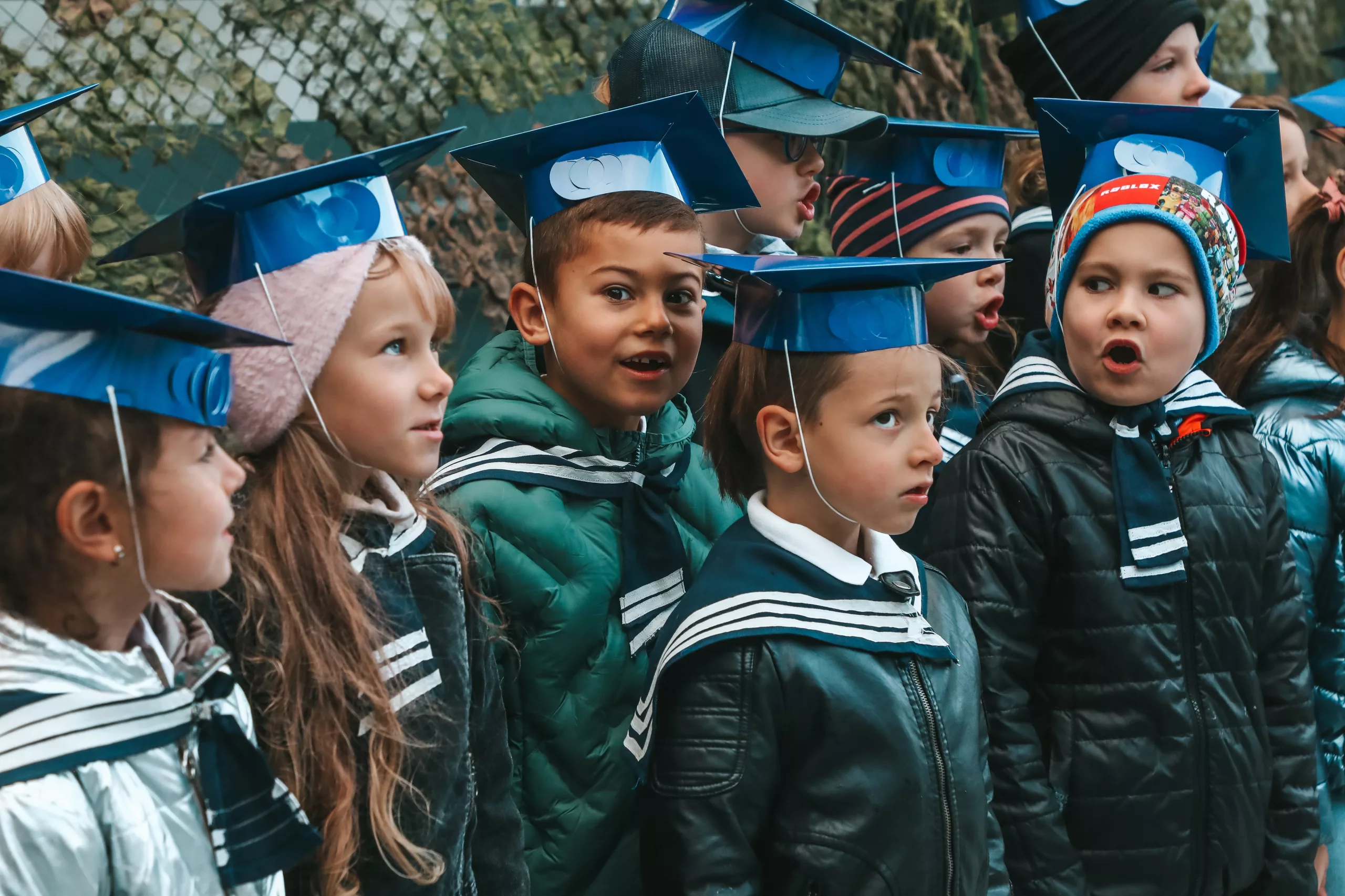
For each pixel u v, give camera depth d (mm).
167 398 1044
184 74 3109
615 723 1845
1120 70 2885
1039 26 3004
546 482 1839
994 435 2096
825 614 1671
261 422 1355
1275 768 2148
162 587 1080
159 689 1085
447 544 1581
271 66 3271
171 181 3250
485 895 1589
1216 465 2123
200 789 1106
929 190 2596
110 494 1020
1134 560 2002
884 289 1639
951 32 4367
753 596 1665
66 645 1036
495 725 1618
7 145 1685
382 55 3408
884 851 1624
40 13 2971
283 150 3244
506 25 3643
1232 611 2072
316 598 1337
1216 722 2021
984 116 4422
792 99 2232
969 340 2684
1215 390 2180
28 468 993
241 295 1352
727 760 1615
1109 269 1978
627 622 1851
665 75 2215
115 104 3039
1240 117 2016
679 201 1824
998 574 2014
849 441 1645
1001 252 2699
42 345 991
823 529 1749
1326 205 2502
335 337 1344
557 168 1805
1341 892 2373
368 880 1370
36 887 977
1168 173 2020
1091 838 2002
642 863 1704
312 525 1348
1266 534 2158
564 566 1821
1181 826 1992
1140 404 2057
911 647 1707
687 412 2154
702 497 2062
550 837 1810
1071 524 2018
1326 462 2381
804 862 1627
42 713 1008
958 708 1738
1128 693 1994
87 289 964
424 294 1404
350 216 1367
